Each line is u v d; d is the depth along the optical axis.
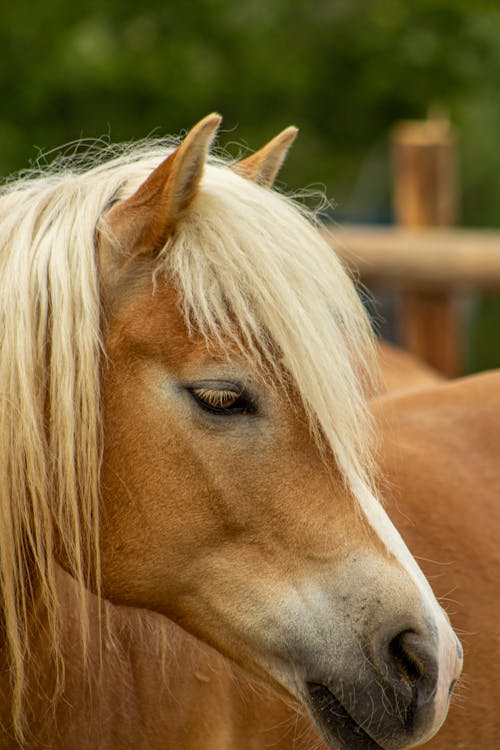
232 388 4.21
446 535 4.53
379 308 9.17
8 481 4.25
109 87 10.16
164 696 4.43
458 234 7.71
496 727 4.49
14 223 4.29
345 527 4.23
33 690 4.36
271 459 4.22
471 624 4.50
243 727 4.48
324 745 4.46
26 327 4.23
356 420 4.25
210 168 4.30
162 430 4.22
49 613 4.31
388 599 4.21
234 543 4.24
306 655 4.23
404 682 4.22
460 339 8.04
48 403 4.25
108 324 4.25
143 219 4.25
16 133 10.30
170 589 4.27
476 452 4.63
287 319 4.21
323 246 4.28
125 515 4.25
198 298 4.21
